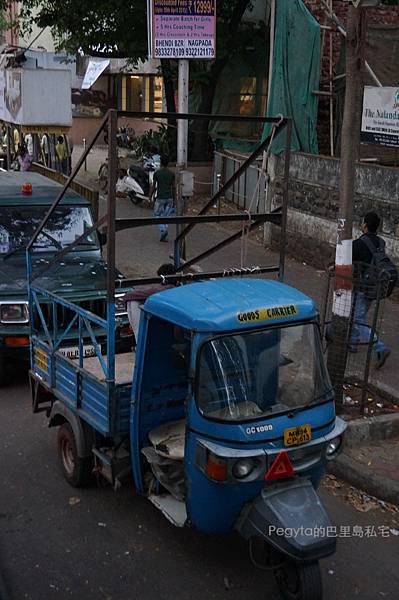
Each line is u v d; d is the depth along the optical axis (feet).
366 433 21.85
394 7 51.06
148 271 40.88
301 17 43.80
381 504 19.29
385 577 16.14
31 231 29.37
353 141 22.24
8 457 21.49
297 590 14.26
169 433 16.42
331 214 40.83
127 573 15.90
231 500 14.11
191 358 14.25
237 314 14.32
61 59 95.66
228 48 61.67
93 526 17.75
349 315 22.77
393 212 35.53
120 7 58.49
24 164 60.44
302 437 14.33
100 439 18.39
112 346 16.34
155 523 17.92
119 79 106.32
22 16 73.15
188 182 35.96
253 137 63.57
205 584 15.56
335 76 47.21
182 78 35.68
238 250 46.80
